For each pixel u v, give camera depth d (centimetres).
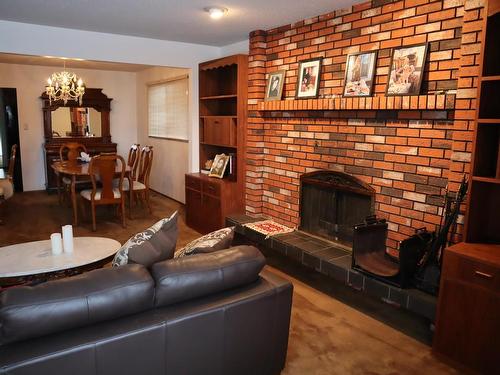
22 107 690
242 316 175
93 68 721
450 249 216
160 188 721
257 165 421
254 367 188
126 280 150
